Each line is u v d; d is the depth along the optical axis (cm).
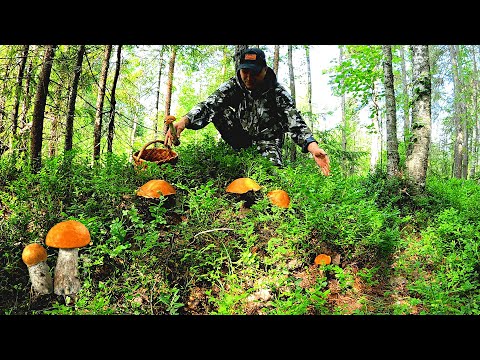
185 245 425
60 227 354
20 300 364
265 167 548
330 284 443
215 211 482
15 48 691
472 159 3109
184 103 2412
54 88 920
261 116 609
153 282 387
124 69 1250
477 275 442
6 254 380
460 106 2652
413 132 873
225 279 409
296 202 500
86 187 489
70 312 337
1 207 458
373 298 430
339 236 484
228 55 2048
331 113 2031
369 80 1356
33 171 521
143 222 446
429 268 502
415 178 846
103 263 401
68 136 712
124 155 562
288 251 452
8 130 714
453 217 588
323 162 554
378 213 528
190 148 612
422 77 880
